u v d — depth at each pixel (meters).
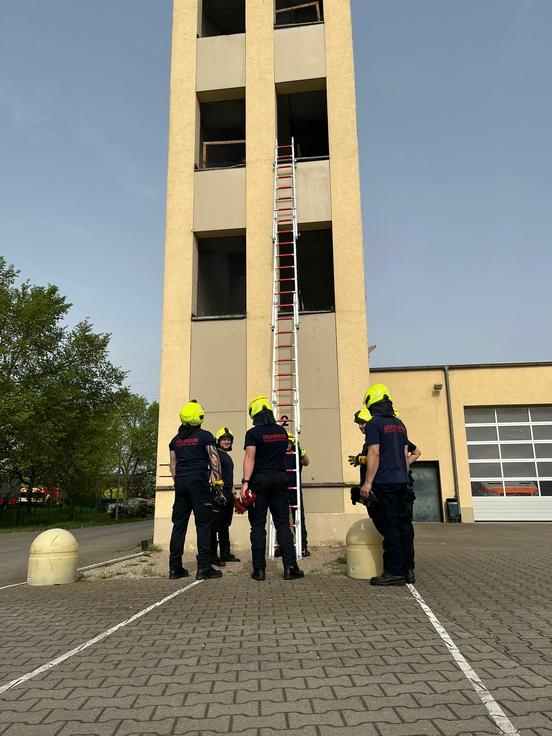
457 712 2.62
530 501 19.75
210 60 12.49
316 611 4.75
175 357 11.04
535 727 2.45
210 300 13.09
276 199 11.45
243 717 2.63
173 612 4.88
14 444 27.70
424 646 3.68
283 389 10.45
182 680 3.15
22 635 4.26
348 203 11.27
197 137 12.36
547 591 5.57
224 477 8.24
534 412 20.44
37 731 2.52
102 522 33.31
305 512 10.00
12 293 29.25
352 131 11.62
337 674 3.18
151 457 53.38
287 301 11.48
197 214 11.72
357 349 10.55
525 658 3.41
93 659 3.58
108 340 34.38
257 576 6.45
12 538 18.81
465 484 19.89
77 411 31.12
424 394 20.72
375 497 5.98
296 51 12.22
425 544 11.09
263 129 11.90
